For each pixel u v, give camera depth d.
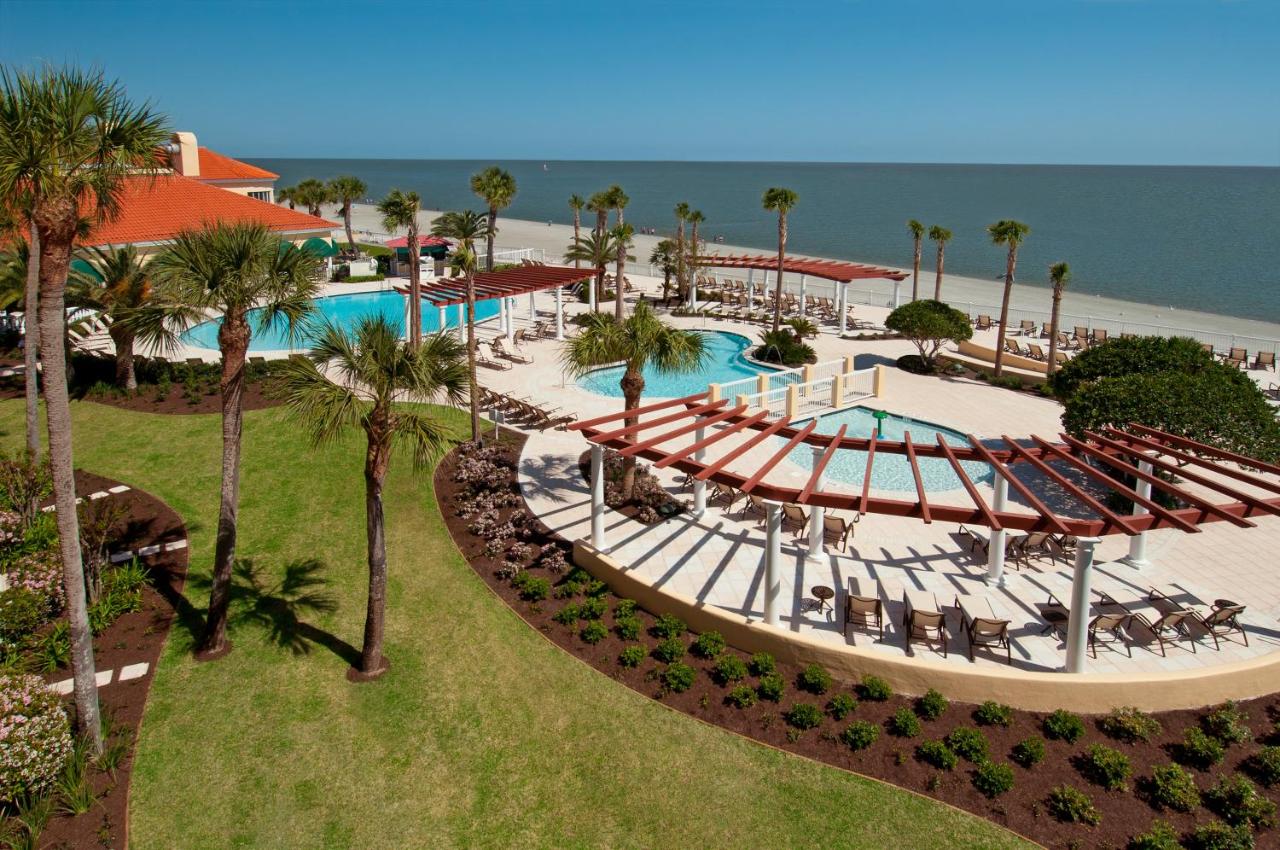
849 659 13.05
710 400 21.11
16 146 9.56
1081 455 22.38
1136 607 14.81
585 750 12.05
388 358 12.04
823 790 11.27
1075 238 98.69
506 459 22.39
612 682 13.42
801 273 42.88
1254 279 67.31
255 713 12.73
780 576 16.03
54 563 15.06
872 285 63.03
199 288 12.52
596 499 16.39
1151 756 11.64
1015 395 30.00
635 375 19.23
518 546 17.36
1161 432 17.70
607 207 51.75
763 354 35.25
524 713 12.79
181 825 10.73
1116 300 57.66
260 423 23.98
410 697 13.16
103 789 11.18
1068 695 12.32
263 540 17.89
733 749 11.99
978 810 10.88
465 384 13.00
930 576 16.05
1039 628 14.21
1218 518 12.92
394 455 22.09
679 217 49.38
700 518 18.75
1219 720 12.04
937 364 34.00
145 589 15.83
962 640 13.87
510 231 107.44
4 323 32.59
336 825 10.83
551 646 14.37
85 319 27.55
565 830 10.79
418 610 15.50
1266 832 10.41
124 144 10.44
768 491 13.46
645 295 50.88
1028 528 12.39
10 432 22.66
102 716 12.40
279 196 81.25
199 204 43.06
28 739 10.51
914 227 43.09
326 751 12.02
